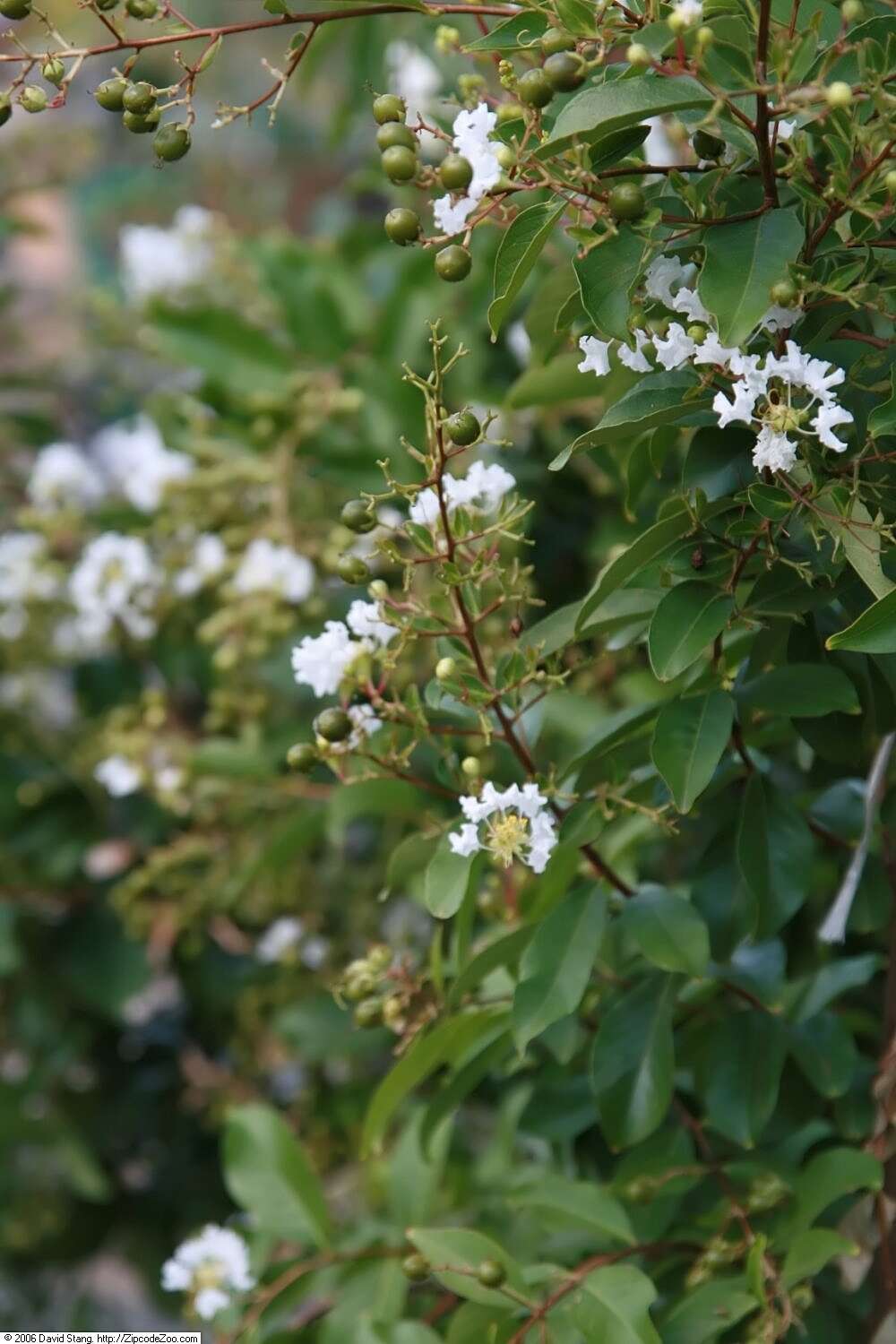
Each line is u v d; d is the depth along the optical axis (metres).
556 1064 1.28
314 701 1.71
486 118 1.06
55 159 2.25
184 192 2.81
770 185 1.06
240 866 1.66
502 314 1.09
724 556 1.12
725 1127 1.21
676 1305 1.21
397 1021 1.25
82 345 2.30
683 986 1.22
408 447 1.13
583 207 1.07
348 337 1.69
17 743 1.94
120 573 1.66
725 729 1.13
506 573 1.17
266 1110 1.35
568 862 1.21
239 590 1.53
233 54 2.94
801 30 1.10
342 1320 1.28
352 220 2.19
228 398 1.67
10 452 2.25
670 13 1.08
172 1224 1.98
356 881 1.74
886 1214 1.21
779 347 1.08
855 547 1.09
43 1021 1.90
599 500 1.55
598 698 1.45
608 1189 1.25
